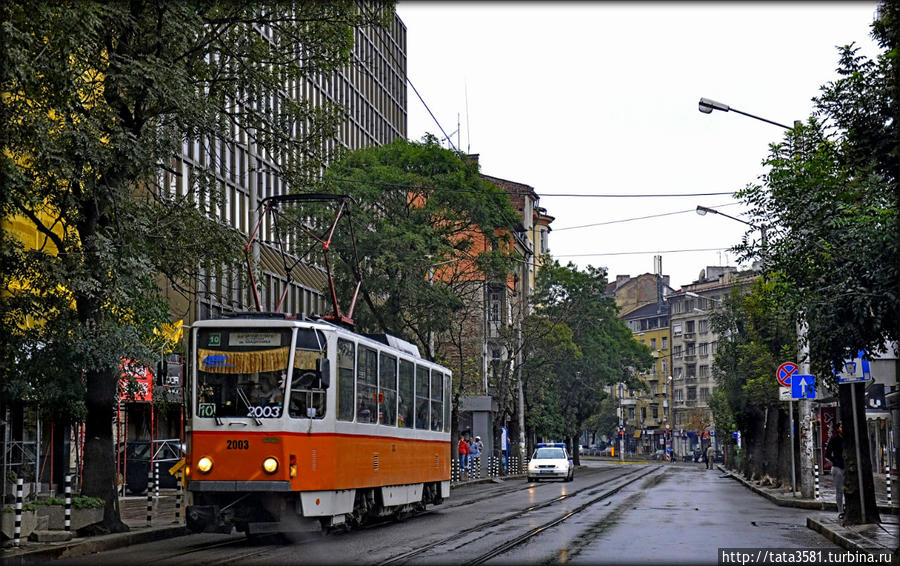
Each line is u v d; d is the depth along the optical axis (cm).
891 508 2547
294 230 3944
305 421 1866
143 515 2478
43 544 1722
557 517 2430
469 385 6531
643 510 2697
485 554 1599
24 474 2756
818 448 4888
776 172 2058
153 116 2061
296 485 1834
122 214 1934
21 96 1769
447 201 4153
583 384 8475
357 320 3984
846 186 1817
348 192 3969
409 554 1612
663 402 14175
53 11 1691
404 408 2434
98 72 1938
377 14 2392
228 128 2192
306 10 2289
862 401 2062
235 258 2170
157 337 2211
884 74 1609
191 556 1627
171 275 2173
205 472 1844
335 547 1748
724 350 4784
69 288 1827
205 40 2142
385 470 2258
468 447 5703
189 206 2117
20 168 1809
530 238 9681
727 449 8094
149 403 3045
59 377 1914
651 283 15550
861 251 1661
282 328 1880
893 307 1623
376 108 7119
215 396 1864
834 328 1725
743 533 2008
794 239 1883
